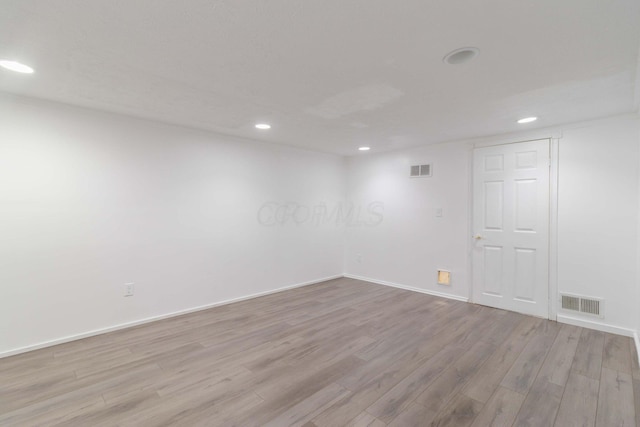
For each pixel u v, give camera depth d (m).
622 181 3.00
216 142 3.86
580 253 3.23
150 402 1.97
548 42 1.67
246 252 4.20
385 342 2.86
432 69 2.00
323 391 2.10
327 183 5.27
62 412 1.87
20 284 2.61
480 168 3.94
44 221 2.72
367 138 4.05
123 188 3.14
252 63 1.95
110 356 2.57
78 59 1.92
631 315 2.96
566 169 3.31
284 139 4.15
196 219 3.70
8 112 2.55
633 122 2.93
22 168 2.62
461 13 1.42
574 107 2.75
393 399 2.01
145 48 1.77
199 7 1.39
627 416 1.85
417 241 4.59
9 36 1.65
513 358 2.55
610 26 1.52
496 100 2.57
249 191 4.21
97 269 3.00
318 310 3.76
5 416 1.83
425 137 3.95
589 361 2.49
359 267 5.40
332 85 2.27
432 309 3.78
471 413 1.88
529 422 1.80
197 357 2.57
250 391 2.10
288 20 1.49
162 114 3.06
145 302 3.31
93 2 1.36
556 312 3.38
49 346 2.73
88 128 2.93
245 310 3.75
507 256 3.73
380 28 1.55
